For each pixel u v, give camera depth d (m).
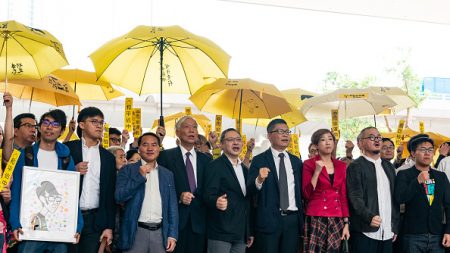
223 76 7.03
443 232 6.87
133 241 5.74
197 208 6.33
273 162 6.51
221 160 6.37
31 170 5.35
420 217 6.73
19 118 5.95
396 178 6.82
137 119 7.55
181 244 6.23
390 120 15.42
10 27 5.61
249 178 6.31
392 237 6.66
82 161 5.77
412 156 7.02
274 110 7.70
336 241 6.36
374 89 7.98
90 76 7.75
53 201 5.38
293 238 6.38
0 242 5.11
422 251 6.77
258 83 7.00
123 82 7.05
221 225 6.19
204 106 7.74
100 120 5.91
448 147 8.23
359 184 6.57
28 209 5.28
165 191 5.95
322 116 8.91
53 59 6.15
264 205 6.38
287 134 6.56
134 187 5.71
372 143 6.69
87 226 5.71
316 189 6.43
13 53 6.16
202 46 6.57
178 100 13.38
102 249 5.81
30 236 5.25
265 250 6.33
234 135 6.39
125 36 6.43
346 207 6.50
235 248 6.27
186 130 6.44
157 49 7.01
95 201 5.79
